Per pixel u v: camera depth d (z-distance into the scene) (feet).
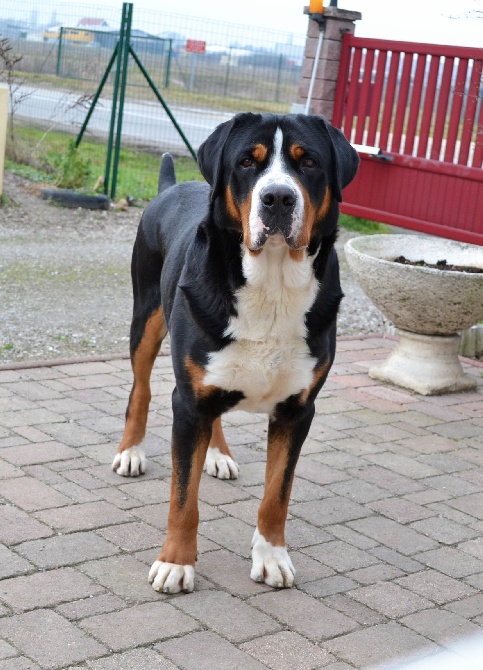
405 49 25.43
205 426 10.90
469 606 10.75
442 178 24.94
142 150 48.06
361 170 26.61
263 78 60.34
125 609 9.96
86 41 45.96
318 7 27.25
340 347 22.13
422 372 19.31
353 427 16.85
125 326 21.94
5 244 28.43
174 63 57.88
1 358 18.80
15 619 9.53
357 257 18.99
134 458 13.73
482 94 23.70
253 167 10.01
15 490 12.74
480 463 15.60
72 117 49.42
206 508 12.93
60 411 16.02
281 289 10.19
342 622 10.13
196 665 9.00
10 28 46.42
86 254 28.58
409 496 13.97
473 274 17.83
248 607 10.30
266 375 10.59
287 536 12.30
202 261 10.60
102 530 11.82
